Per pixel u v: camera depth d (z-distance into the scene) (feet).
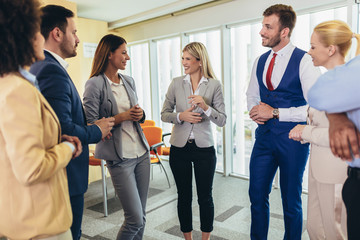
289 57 6.05
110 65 6.33
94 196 12.40
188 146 6.89
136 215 6.24
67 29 4.58
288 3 11.39
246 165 14.14
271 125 6.25
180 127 7.00
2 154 2.93
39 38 3.27
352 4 9.90
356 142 2.69
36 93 2.99
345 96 2.53
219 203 10.96
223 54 13.76
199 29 14.64
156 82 17.78
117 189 6.21
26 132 2.78
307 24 11.34
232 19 13.09
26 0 2.99
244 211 10.14
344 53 4.43
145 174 6.72
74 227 4.59
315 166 4.75
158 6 14.67
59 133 3.42
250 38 12.98
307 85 5.73
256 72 6.68
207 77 7.13
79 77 14.39
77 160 4.49
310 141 4.43
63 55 4.75
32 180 2.84
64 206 3.35
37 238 3.11
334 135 2.79
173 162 7.11
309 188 5.29
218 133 15.26
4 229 3.04
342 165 4.42
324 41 4.44
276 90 6.18
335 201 4.55
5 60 2.85
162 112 7.47
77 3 13.55
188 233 7.29
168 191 12.66
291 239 6.32
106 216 10.11
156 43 17.43
